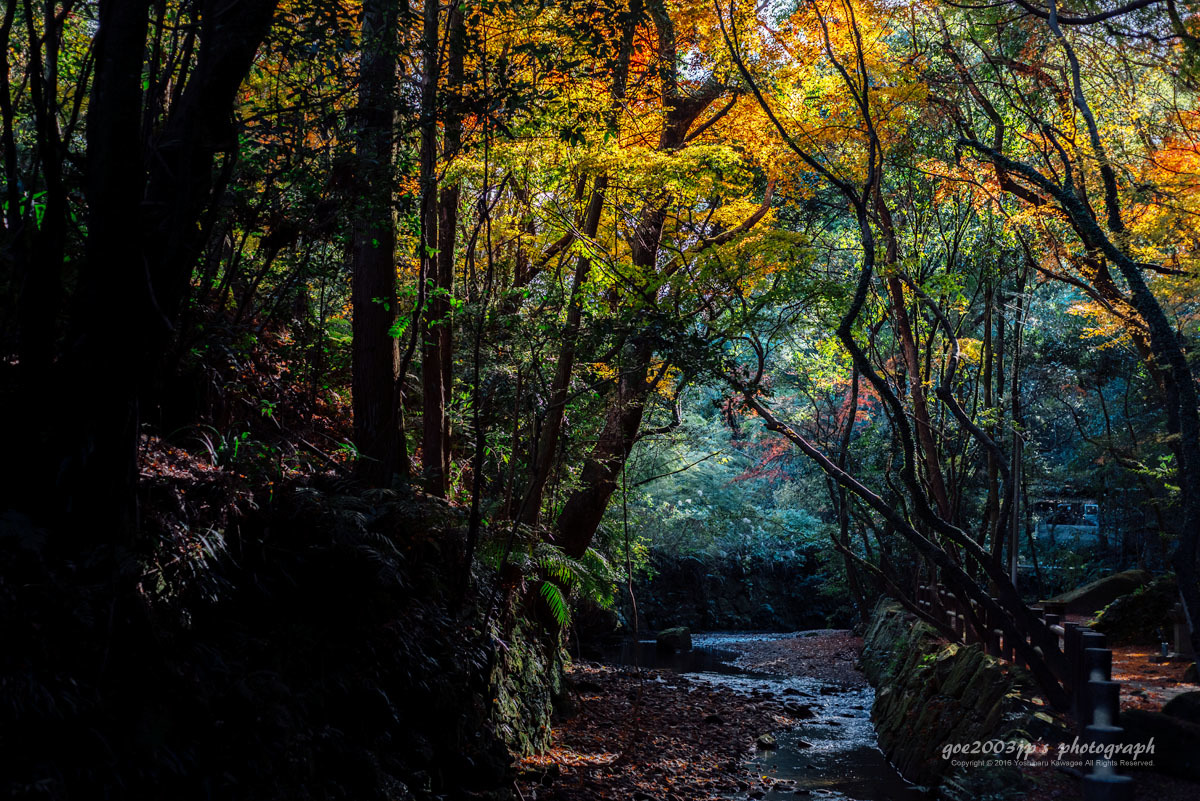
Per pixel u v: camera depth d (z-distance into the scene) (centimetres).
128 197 416
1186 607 625
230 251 688
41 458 425
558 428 984
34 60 403
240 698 466
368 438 780
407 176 659
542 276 1196
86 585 416
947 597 1197
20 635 378
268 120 581
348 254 771
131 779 391
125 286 423
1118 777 517
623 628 2223
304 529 596
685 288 912
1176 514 1661
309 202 594
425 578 714
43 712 365
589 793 754
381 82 596
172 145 461
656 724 1094
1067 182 905
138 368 437
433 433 905
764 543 2934
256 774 449
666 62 874
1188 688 807
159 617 447
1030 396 1900
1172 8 809
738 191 1047
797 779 889
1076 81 779
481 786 673
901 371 1283
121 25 407
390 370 795
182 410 609
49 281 427
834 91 1041
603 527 1638
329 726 518
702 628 2644
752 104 1046
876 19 1045
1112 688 571
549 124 781
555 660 1073
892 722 1052
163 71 538
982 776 618
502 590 849
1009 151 1127
